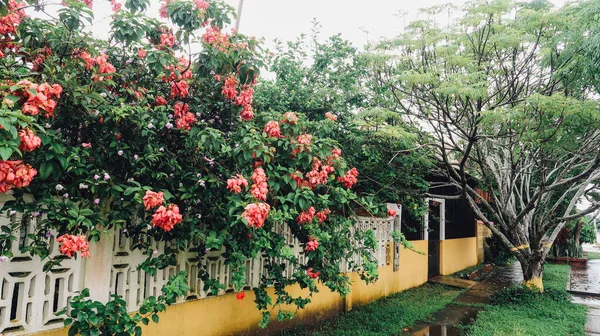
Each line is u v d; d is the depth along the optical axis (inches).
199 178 141.6
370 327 226.4
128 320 118.5
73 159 115.6
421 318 256.7
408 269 354.0
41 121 106.3
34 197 114.7
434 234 438.0
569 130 235.5
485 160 336.8
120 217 128.7
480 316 263.9
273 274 172.4
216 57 148.7
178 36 153.6
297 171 149.0
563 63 233.8
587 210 308.5
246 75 157.1
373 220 291.0
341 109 256.2
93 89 126.6
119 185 124.3
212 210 144.9
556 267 577.3
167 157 138.9
